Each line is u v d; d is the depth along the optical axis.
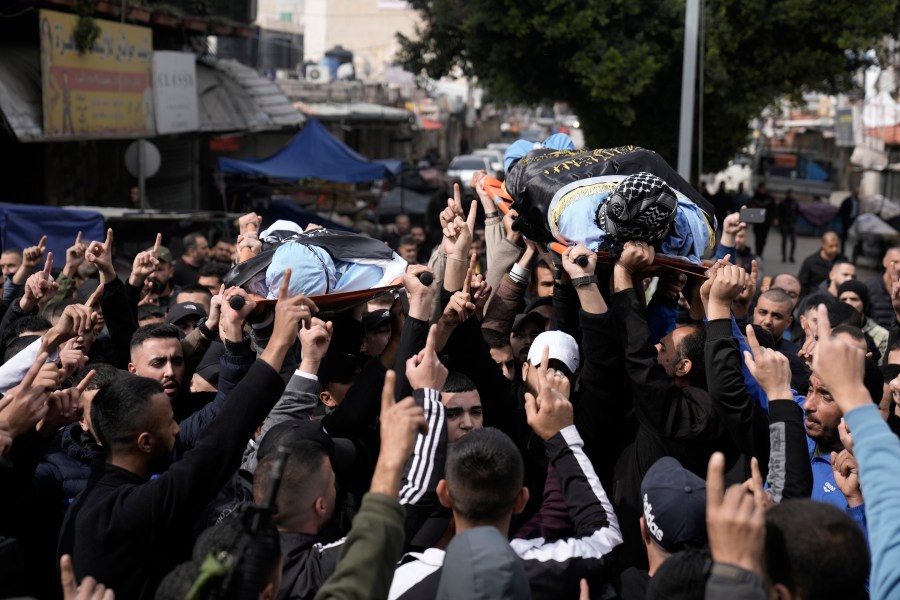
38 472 4.07
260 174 18.12
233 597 2.44
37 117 12.41
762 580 2.38
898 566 2.55
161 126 15.64
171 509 3.33
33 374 3.36
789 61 17.94
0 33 13.41
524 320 5.50
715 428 4.00
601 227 4.25
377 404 4.07
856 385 2.71
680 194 4.47
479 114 57.19
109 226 12.57
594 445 4.18
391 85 41.97
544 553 3.21
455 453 3.02
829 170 37.59
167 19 16.25
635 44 17.28
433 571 3.11
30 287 5.81
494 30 17.69
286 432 3.49
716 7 17.55
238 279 4.29
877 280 10.04
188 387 5.42
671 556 2.81
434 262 4.71
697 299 4.69
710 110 18.31
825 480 4.19
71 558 3.40
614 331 3.99
